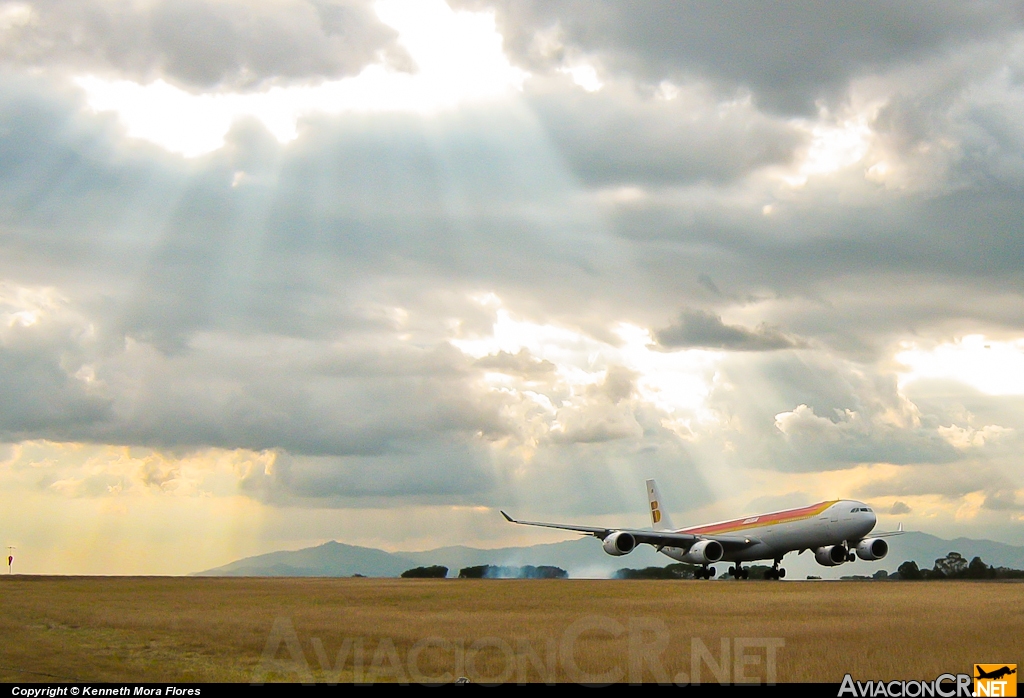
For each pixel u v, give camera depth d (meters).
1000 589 66.00
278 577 106.19
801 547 84.25
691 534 93.69
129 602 51.53
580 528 91.94
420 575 129.75
